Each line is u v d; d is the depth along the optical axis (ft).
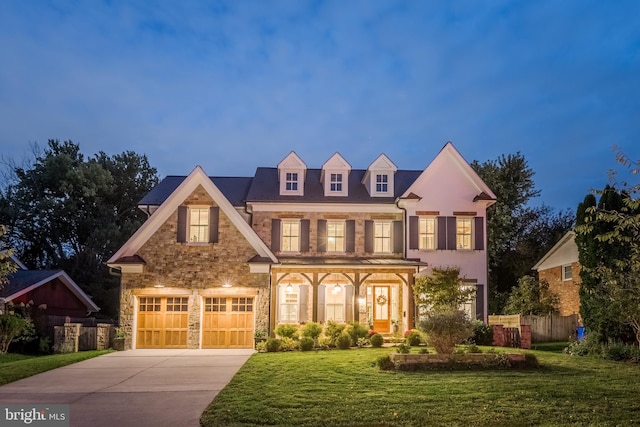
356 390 40.24
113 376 51.03
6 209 144.56
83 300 113.19
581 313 67.62
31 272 100.37
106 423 33.01
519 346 70.74
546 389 39.88
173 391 43.09
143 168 171.53
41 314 85.25
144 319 77.00
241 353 69.82
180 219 78.84
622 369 50.49
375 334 72.18
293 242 93.35
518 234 134.41
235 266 78.07
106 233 145.48
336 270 81.20
